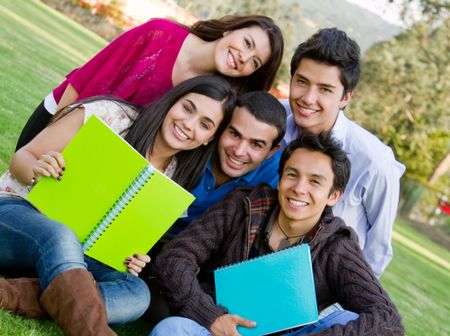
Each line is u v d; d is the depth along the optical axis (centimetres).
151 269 283
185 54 343
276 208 285
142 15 2008
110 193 254
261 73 347
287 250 261
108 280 271
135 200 252
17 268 259
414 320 609
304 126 319
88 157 254
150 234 261
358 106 1909
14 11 1441
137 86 343
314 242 273
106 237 256
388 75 1905
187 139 282
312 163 269
